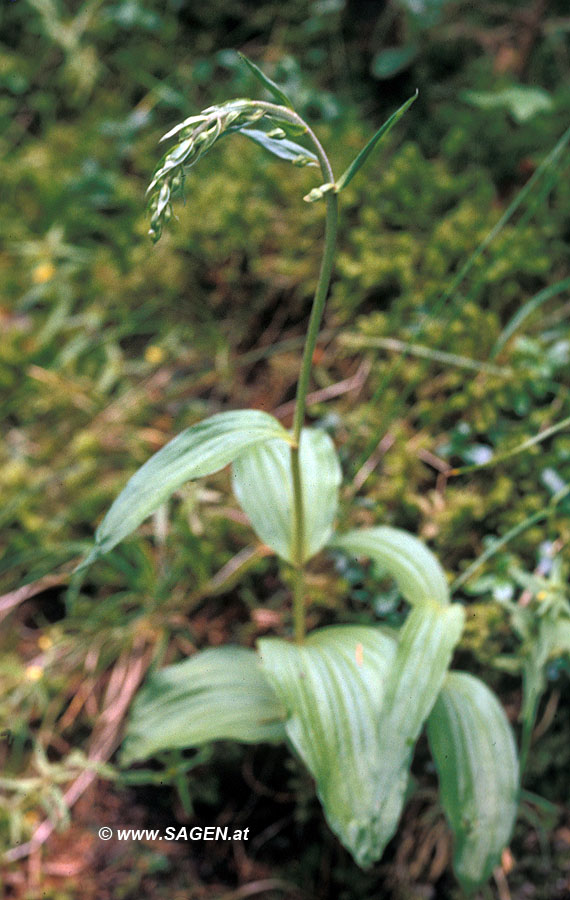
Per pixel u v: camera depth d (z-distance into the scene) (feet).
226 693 3.04
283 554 2.88
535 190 3.76
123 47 4.63
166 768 3.32
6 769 3.34
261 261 3.78
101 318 3.95
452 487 3.42
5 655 3.48
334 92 4.22
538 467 3.35
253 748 3.33
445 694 2.88
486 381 3.43
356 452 3.48
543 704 3.26
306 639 2.95
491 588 3.19
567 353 3.50
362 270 3.64
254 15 4.47
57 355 3.92
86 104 4.54
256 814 3.32
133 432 3.71
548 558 3.23
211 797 3.32
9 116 4.61
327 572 3.39
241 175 3.85
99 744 3.34
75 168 4.17
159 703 3.06
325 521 2.90
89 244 4.13
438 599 2.87
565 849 3.21
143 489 2.61
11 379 3.85
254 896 3.24
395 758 2.70
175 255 3.87
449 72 4.15
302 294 3.78
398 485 3.36
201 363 3.85
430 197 3.74
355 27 4.29
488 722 2.85
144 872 3.25
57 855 3.25
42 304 4.09
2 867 3.22
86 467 3.67
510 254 3.57
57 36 4.53
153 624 3.43
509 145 3.86
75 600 3.55
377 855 2.69
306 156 2.50
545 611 3.03
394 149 4.03
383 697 2.75
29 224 4.17
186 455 2.64
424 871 3.21
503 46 4.14
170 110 4.41
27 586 3.55
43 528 3.61
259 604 3.44
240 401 3.74
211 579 3.47
